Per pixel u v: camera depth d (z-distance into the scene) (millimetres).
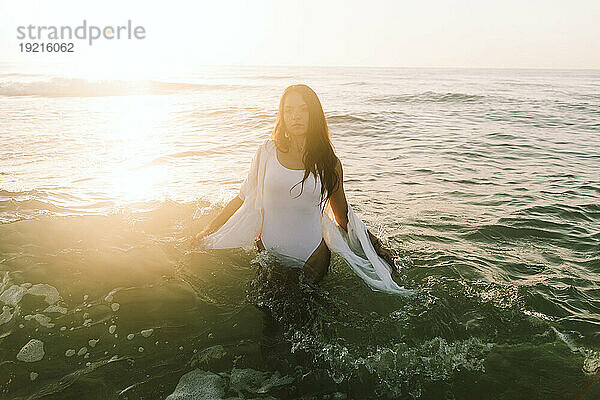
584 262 3627
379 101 19438
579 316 2801
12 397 2041
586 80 54625
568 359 2398
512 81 46938
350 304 2826
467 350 2465
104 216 4086
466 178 6340
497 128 11547
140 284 2939
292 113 2936
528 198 5320
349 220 3355
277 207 3119
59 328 2496
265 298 2846
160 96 21375
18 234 3492
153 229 3816
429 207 4945
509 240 4055
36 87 21453
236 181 6113
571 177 6414
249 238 3336
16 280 2855
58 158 7301
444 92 25375
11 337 2406
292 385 2201
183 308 2738
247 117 13023
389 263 3377
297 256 3111
